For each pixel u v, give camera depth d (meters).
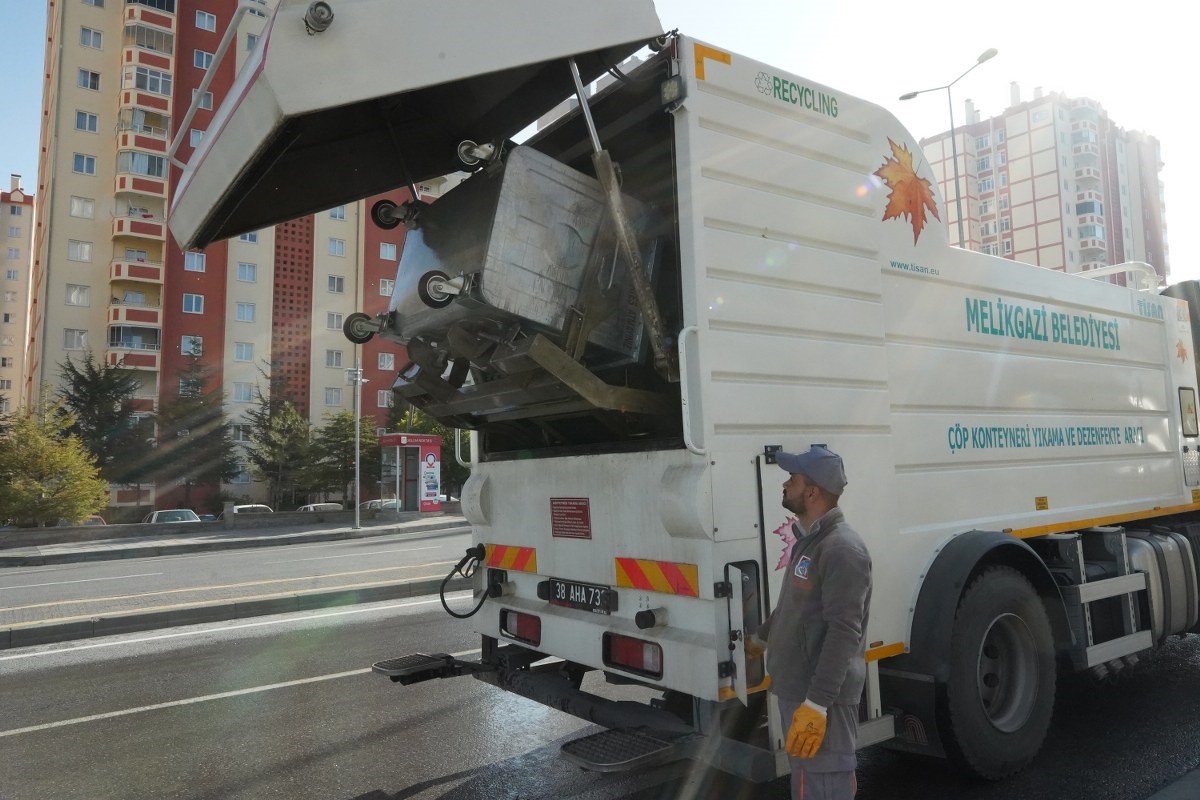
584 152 4.01
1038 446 4.65
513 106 3.80
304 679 6.14
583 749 2.98
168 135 46.91
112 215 46.25
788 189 3.50
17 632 7.79
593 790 3.91
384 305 54.00
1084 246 76.94
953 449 4.10
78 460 28.41
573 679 4.28
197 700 5.63
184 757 4.48
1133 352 5.61
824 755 2.45
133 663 6.89
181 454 43.66
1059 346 4.93
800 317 3.45
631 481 3.39
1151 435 5.65
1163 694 5.21
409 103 3.71
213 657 7.02
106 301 46.22
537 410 3.70
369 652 7.01
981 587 3.84
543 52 3.02
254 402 48.50
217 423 44.91
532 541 4.05
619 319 3.46
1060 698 5.20
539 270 3.23
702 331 3.08
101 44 46.25
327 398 51.81
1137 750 4.21
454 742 4.64
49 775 4.26
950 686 3.59
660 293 3.54
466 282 3.08
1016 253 79.50
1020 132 79.19
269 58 2.59
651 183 3.73
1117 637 4.84
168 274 46.88
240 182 3.52
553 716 5.11
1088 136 77.62
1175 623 5.25
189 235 3.57
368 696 5.62
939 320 4.15
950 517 4.04
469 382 4.19
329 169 3.99
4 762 4.46
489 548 4.40
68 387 43.81
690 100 3.20
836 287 3.62
